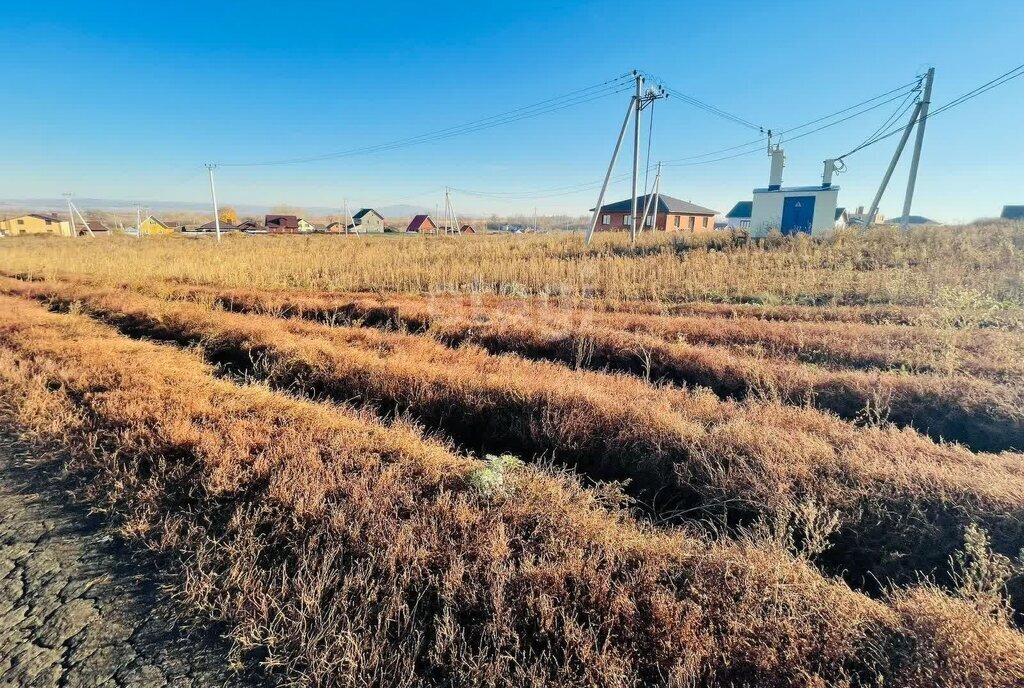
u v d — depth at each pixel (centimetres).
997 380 668
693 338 930
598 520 386
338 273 1867
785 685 252
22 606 320
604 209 5291
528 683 254
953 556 368
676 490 486
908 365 746
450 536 351
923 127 2092
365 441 496
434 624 287
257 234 6303
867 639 274
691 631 275
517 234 4206
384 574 320
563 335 907
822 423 548
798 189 2452
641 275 1631
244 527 369
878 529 403
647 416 547
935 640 263
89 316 1138
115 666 278
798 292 1323
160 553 363
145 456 464
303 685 262
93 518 407
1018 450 538
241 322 993
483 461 486
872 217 2534
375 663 264
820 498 423
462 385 648
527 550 341
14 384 634
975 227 2098
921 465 442
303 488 398
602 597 297
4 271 2041
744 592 302
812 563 380
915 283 1248
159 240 4616
